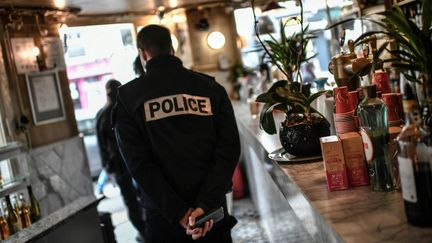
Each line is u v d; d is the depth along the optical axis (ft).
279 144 8.63
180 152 6.39
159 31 6.70
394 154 4.68
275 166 7.22
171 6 22.98
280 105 6.91
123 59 25.02
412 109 3.87
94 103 32.45
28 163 15.52
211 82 6.86
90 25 21.76
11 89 15.84
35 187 15.67
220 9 25.25
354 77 6.02
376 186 4.78
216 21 25.31
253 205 18.19
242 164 19.94
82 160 18.58
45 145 16.74
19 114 15.98
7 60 15.84
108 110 15.37
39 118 16.90
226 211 6.93
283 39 8.08
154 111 6.36
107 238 13.56
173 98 6.43
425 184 3.69
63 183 17.16
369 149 4.77
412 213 3.78
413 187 3.74
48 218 9.91
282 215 10.17
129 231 17.40
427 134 3.76
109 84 15.51
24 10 16.31
